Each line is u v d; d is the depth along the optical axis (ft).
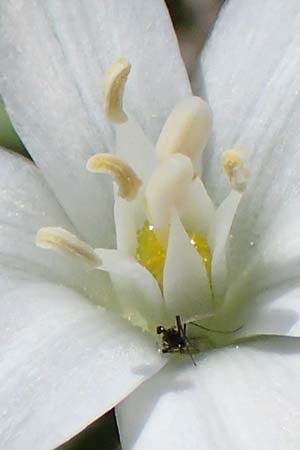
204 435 0.28
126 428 0.28
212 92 0.32
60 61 0.32
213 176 0.32
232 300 0.31
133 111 0.32
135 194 0.30
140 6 0.32
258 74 0.32
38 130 0.31
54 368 0.29
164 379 0.29
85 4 0.32
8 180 0.31
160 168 0.30
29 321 0.29
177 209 0.30
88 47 0.32
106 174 0.31
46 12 0.32
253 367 0.29
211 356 0.30
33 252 0.31
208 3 0.39
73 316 0.30
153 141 0.32
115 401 0.28
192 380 0.29
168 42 0.32
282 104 0.31
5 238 0.31
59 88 0.32
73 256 0.30
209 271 0.30
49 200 0.31
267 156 0.31
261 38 0.32
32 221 0.31
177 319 0.30
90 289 0.31
